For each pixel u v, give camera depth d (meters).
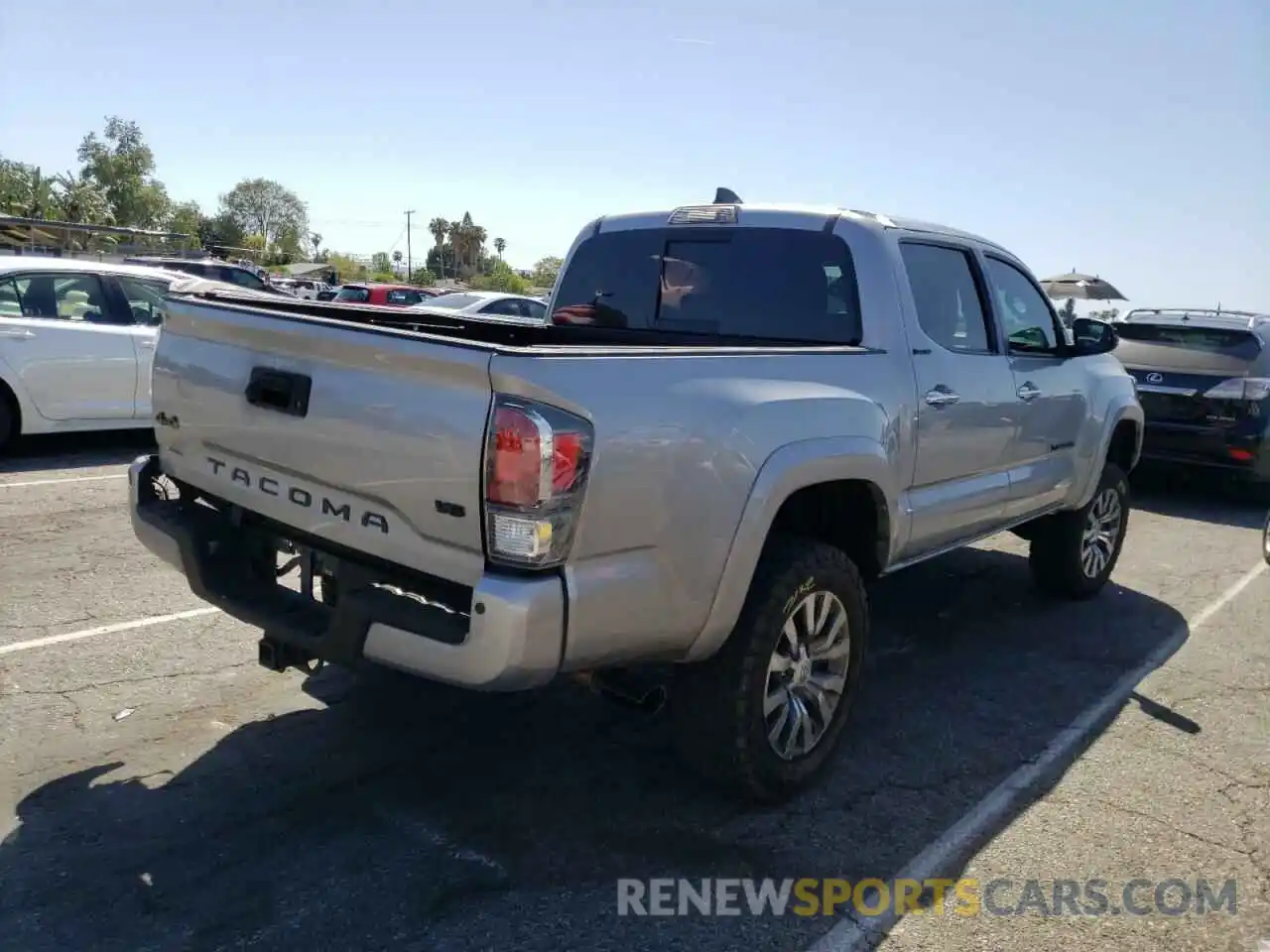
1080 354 5.42
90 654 4.67
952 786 3.87
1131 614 6.13
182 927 2.83
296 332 3.16
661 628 3.11
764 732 3.49
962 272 4.85
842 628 3.79
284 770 3.73
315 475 3.19
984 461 4.80
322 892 3.02
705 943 2.88
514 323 4.70
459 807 3.54
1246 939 3.00
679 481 3.05
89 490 7.93
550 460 2.72
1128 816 3.69
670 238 4.82
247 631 5.05
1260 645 5.63
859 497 4.02
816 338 4.34
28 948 2.71
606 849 3.33
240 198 117.62
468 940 2.84
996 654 5.34
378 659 3.01
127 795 3.49
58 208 67.44
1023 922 3.04
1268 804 3.82
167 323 3.85
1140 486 10.67
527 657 2.76
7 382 8.69
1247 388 9.27
